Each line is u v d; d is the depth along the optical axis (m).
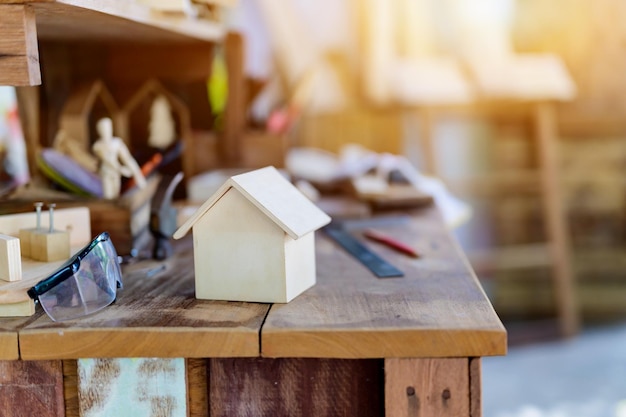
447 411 0.86
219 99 2.01
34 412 0.90
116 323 0.88
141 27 1.23
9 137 1.59
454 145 2.91
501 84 2.84
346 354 0.85
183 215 1.39
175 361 0.88
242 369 0.91
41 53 1.46
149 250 1.26
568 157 2.99
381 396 0.91
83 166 1.30
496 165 2.94
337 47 2.72
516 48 2.87
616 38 2.89
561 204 3.02
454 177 2.92
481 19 2.82
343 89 2.75
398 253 1.27
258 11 2.62
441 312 0.91
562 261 2.97
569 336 3.01
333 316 0.90
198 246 0.98
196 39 1.60
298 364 0.91
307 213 1.01
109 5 0.98
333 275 1.12
